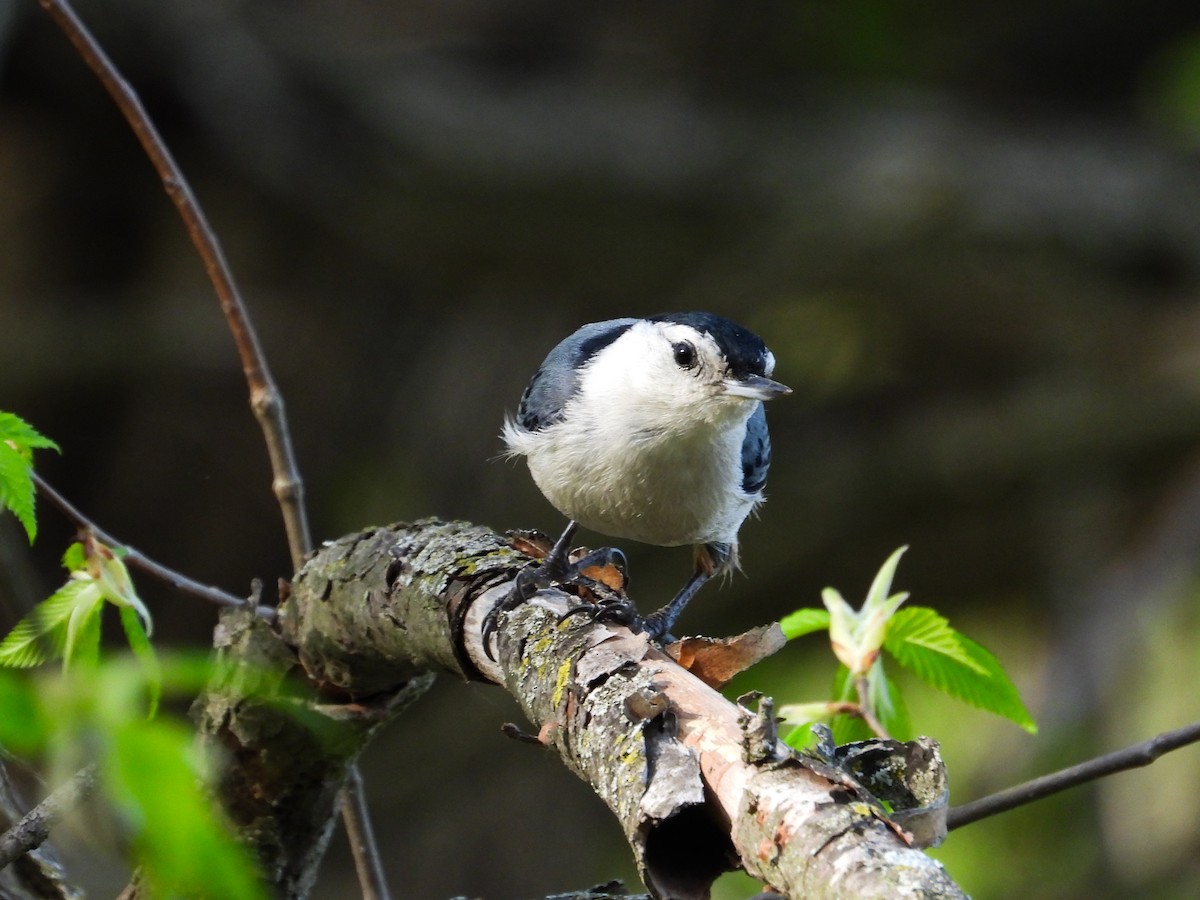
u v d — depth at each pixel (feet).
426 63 45.32
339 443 44.60
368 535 15.16
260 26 43.60
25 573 18.24
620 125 44.06
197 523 43.45
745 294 42.22
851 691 13.61
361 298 45.24
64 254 44.06
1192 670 38.81
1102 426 39.78
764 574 40.83
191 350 43.19
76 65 41.57
